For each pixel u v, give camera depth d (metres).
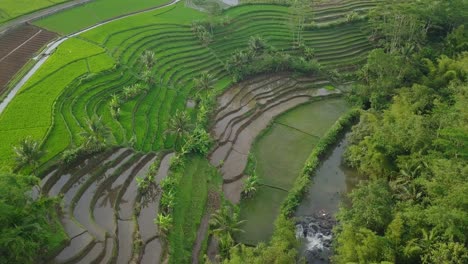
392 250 29.16
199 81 56.09
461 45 59.12
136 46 60.56
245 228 38.38
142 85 52.84
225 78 61.09
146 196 38.31
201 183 41.47
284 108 57.19
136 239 33.31
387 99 53.25
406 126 40.00
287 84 62.34
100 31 62.66
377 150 40.34
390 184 37.91
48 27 62.62
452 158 34.66
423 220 30.41
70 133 41.81
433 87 51.41
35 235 27.16
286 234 33.38
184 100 53.56
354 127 48.09
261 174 45.28
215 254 35.16
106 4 73.19
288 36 71.12
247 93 58.88
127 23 66.38
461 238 27.44
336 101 60.12
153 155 43.31
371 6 80.12
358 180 44.94
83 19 66.44
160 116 49.12
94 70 52.38
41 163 37.84
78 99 47.38
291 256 30.23
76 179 37.97
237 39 68.56
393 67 54.44
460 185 29.95
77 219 34.34
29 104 44.97
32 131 41.16
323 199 42.16
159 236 34.47
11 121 42.19
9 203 26.92
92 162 39.88
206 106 51.38
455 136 34.34
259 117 54.66
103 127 42.28
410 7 63.69
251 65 62.50
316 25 73.00
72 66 52.72
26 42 57.97
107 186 38.38
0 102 45.31
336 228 34.16
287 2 79.62
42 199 30.20
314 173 45.41
